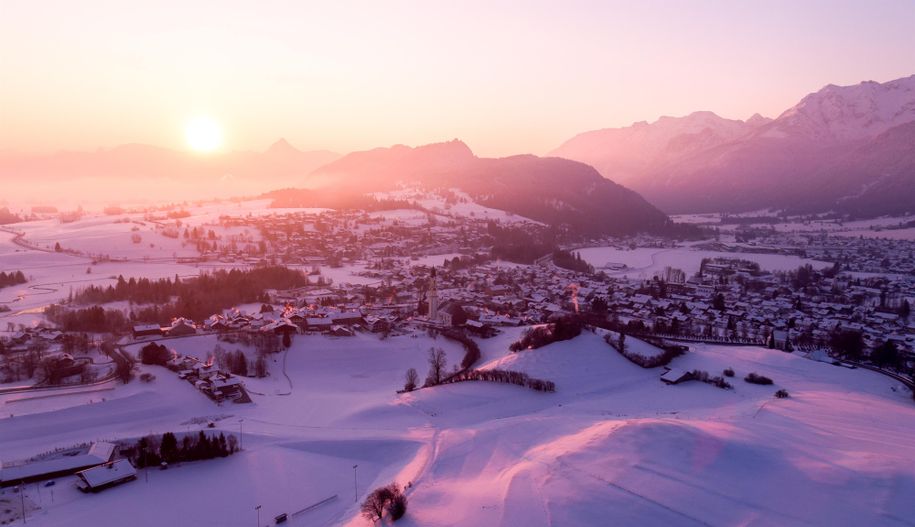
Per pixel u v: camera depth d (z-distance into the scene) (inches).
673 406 7121.1
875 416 6501.0
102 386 7007.9
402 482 4852.4
